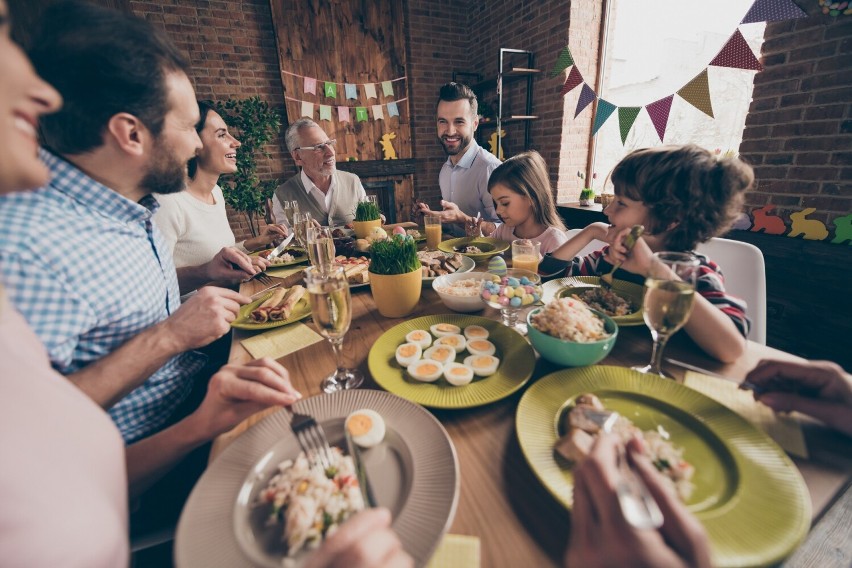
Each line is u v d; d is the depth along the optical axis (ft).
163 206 5.27
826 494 1.36
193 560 1.19
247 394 1.78
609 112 6.31
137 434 2.70
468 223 6.41
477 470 1.59
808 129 6.38
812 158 6.40
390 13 14.12
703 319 2.27
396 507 1.39
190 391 3.31
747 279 3.80
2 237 1.89
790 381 1.86
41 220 2.08
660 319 2.05
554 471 1.49
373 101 14.69
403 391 2.11
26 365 1.18
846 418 1.59
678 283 2.09
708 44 8.47
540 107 12.50
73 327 2.11
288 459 1.64
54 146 2.42
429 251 5.24
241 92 13.12
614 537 0.95
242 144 13.03
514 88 13.41
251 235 14.46
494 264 3.89
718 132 8.61
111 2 11.06
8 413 1.04
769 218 7.06
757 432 1.60
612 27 11.28
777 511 1.25
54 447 1.12
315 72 13.65
